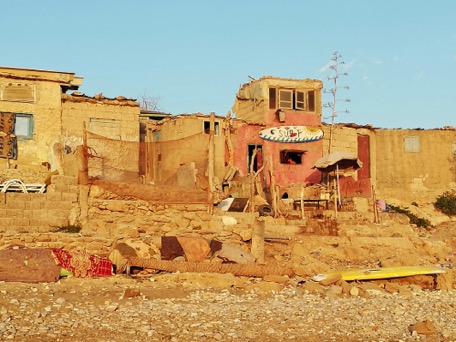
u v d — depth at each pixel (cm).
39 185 2392
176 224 2305
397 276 2192
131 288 1803
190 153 3031
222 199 2852
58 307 1575
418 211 3731
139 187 2306
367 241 2545
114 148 2788
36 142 3206
